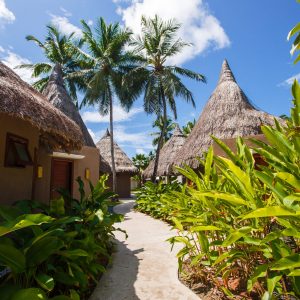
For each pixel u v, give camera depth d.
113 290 3.02
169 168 12.50
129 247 5.00
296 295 1.92
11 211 2.53
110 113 18.95
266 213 1.47
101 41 18.88
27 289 1.82
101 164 15.27
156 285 3.14
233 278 2.92
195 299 2.75
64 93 11.14
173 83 16.33
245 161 2.70
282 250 1.79
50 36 22.28
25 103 3.12
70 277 2.44
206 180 3.08
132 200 20.31
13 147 4.19
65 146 5.91
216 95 10.24
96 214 3.72
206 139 8.91
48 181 7.05
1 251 1.97
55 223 2.53
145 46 17.25
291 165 1.82
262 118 8.98
